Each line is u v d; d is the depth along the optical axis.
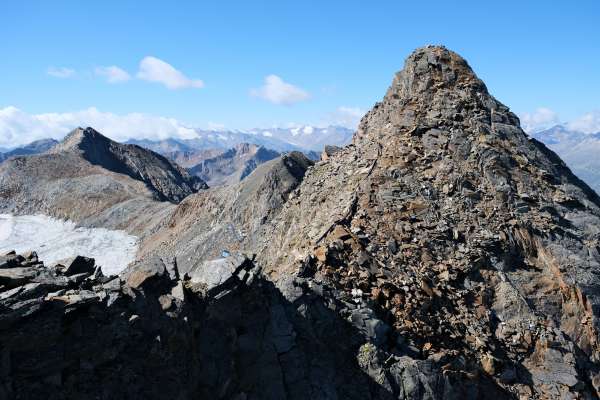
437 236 33.41
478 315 29.56
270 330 21.52
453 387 23.67
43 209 120.00
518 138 43.94
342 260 28.59
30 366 13.24
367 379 22.28
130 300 16.50
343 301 25.42
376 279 28.08
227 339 19.59
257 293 21.91
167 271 18.81
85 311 15.04
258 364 20.36
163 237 84.94
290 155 77.38
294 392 20.48
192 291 19.55
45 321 13.72
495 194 37.50
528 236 35.03
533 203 37.75
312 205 44.75
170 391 15.99
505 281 32.06
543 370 27.70
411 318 26.38
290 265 28.69
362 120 55.31
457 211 35.97
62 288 15.27
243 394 19.09
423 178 38.41
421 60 49.91
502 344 28.59
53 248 93.94
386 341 24.59
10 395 12.65
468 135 41.84
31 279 15.08
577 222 37.91
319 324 23.39
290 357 21.11
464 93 46.25
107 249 92.00
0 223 111.50
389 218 34.16
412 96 47.03
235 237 64.19
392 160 40.28
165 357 16.45
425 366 23.38
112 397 14.50
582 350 30.38
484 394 24.95
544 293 32.31
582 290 32.28
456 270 31.47
